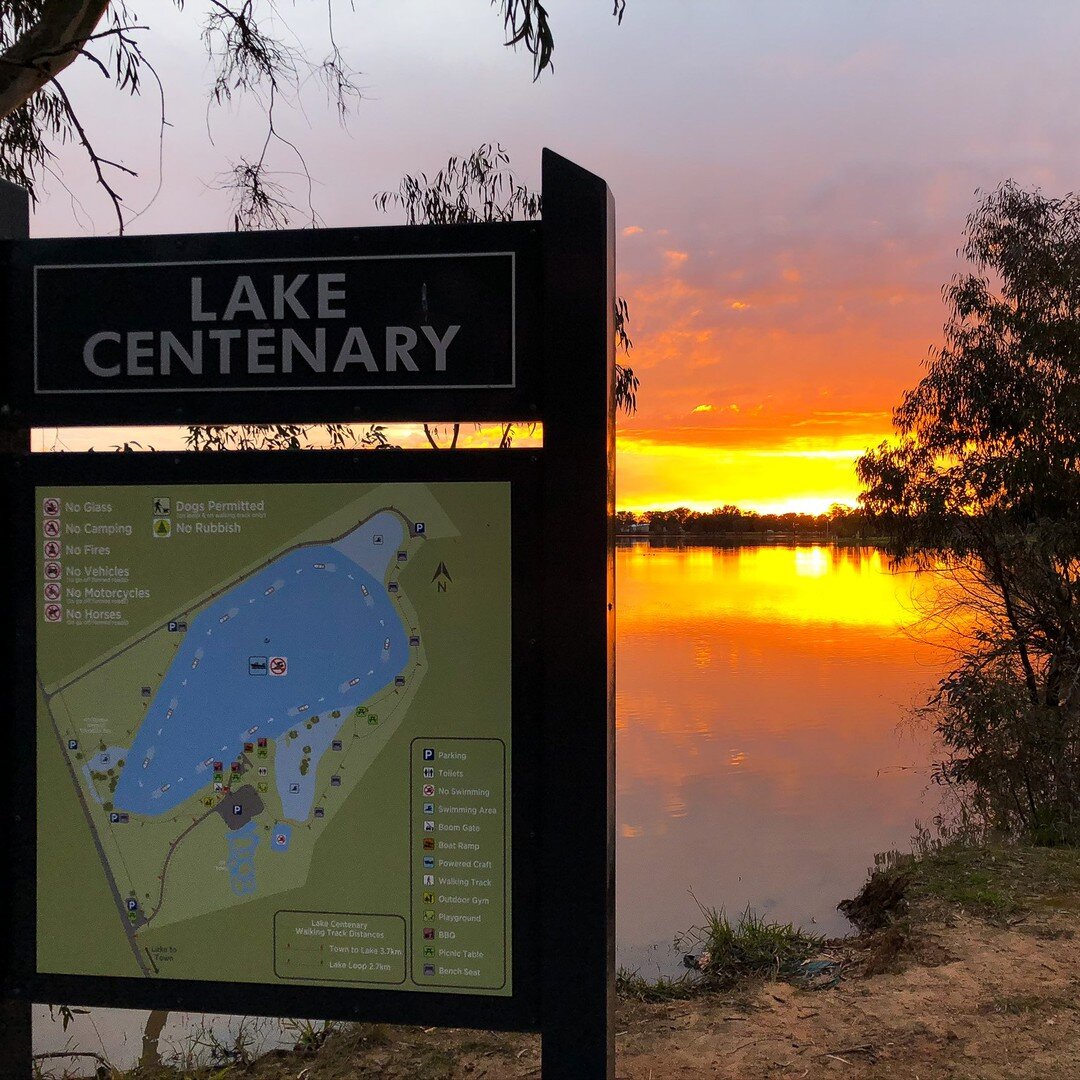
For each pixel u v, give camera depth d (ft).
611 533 7.82
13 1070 8.52
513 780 7.84
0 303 8.41
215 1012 8.14
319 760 8.06
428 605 7.93
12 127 15.88
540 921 7.80
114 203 14.01
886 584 261.44
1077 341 42.42
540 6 11.62
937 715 49.21
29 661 8.39
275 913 8.09
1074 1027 12.38
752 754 59.52
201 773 8.18
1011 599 43.62
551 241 7.70
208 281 8.22
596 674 7.60
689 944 20.33
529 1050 11.82
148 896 8.23
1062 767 36.86
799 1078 11.20
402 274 8.00
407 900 7.95
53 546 8.34
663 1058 11.78
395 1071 11.37
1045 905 17.29
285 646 8.12
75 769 8.32
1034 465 41.81
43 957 8.34
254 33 15.85
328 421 8.09
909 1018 12.75
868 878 28.14
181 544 8.23
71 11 10.44
